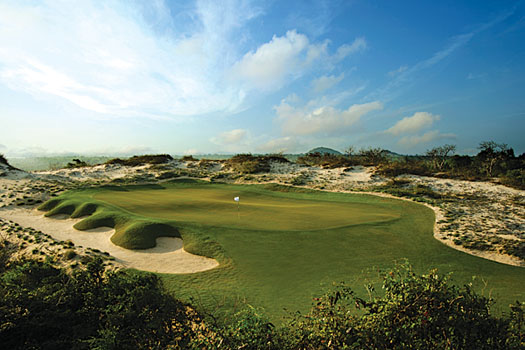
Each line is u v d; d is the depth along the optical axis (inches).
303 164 2573.8
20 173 1998.0
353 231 935.7
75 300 367.2
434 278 239.3
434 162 2935.5
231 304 528.7
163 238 903.7
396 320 223.0
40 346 312.0
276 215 1136.2
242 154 2883.9
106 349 276.7
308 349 219.5
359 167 2301.9
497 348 203.9
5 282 408.2
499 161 2571.4
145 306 324.8
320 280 625.3
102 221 1033.5
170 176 2246.6
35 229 1028.5
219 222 1001.5
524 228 997.2
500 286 606.9
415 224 1045.8
